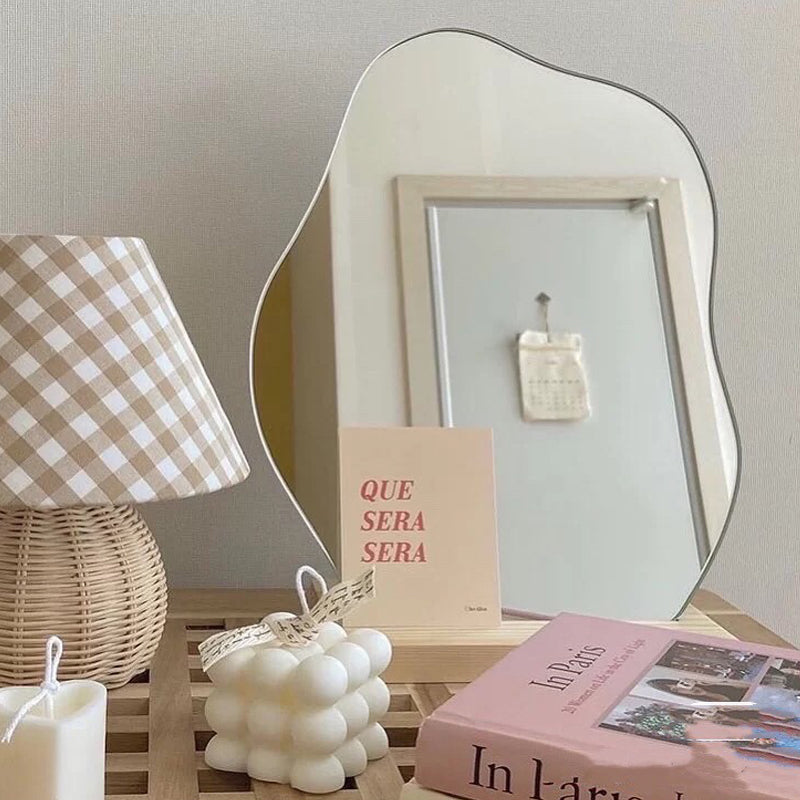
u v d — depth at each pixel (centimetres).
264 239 128
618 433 120
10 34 123
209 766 80
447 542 104
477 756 63
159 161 126
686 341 123
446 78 121
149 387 87
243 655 80
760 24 139
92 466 82
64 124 124
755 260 140
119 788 79
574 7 135
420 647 97
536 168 122
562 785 61
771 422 142
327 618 84
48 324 84
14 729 66
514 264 121
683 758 60
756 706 67
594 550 117
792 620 144
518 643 98
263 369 112
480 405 118
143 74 125
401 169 119
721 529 120
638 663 75
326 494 112
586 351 121
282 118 128
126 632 93
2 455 81
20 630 89
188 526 128
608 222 123
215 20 127
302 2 128
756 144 140
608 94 125
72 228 125
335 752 78
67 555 90
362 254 117
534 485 118
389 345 116
